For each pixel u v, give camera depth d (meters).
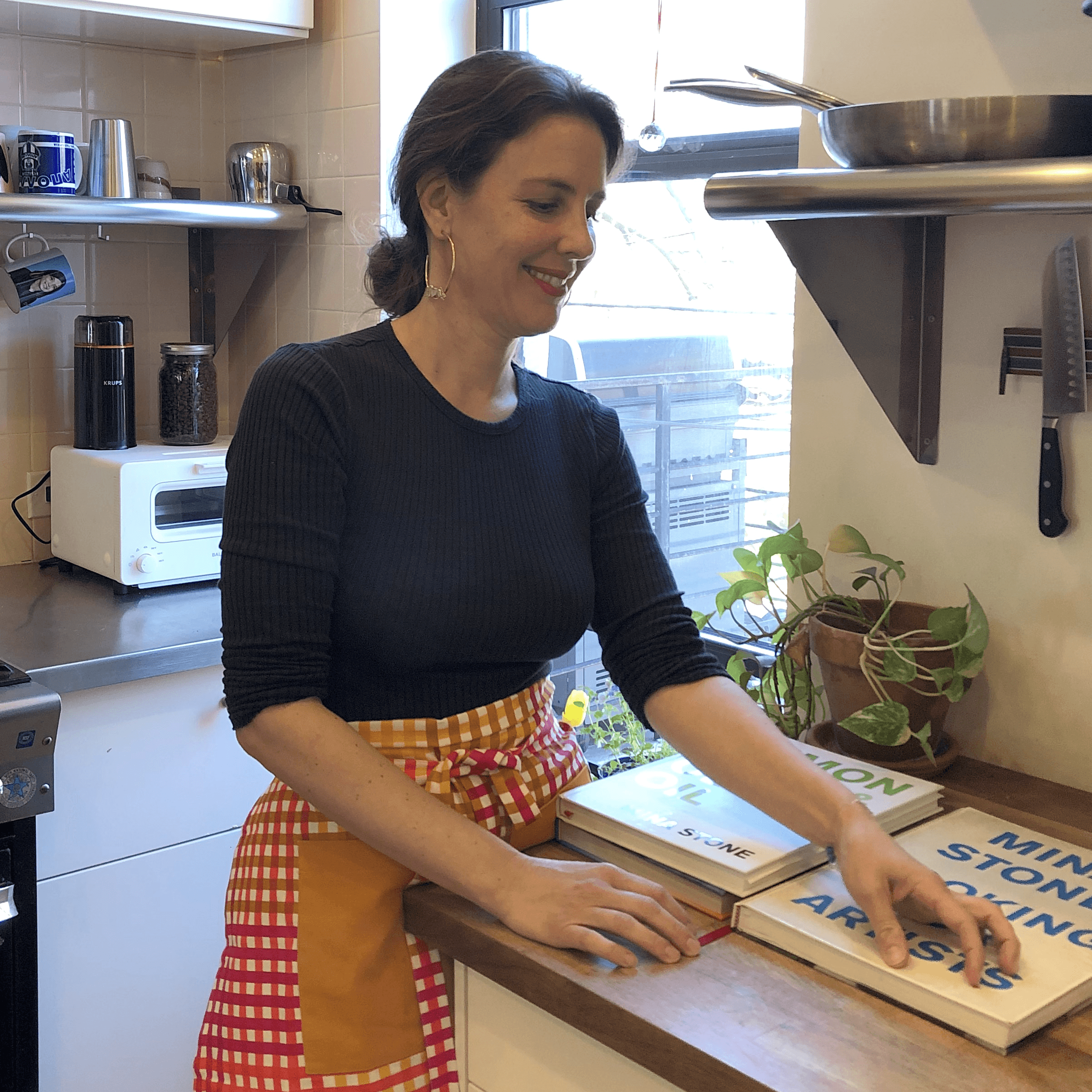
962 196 1.08
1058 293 1.28
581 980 0.93
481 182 1.08
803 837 1.08
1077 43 1.26
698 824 1.11
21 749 1.65
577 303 2.19
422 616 1.12
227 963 1.18
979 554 1.42
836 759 1.31
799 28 1.78
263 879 1.16
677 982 0.93
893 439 1.48
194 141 2.55
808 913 0.99
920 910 0.99
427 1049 1.13
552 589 1.20
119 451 2.25
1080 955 0.93
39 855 1.83
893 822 1.17
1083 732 1.35
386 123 2.24
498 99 1.06
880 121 1.13
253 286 2.58
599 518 1.31
